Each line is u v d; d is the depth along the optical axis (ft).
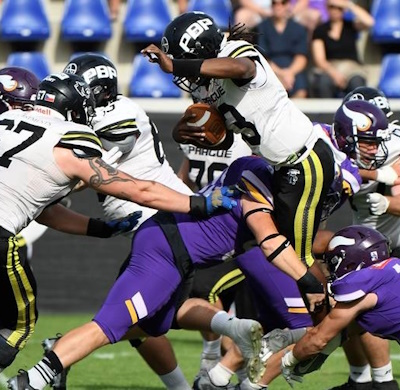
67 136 52.19
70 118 53.93
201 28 53.67
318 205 54.85
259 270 61.11
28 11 124.88
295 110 54.65
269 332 61.26
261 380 59.36
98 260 108.99
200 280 68.49
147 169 63.05
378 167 62.59
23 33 124.36
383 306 55.11
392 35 119.96
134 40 123.85
